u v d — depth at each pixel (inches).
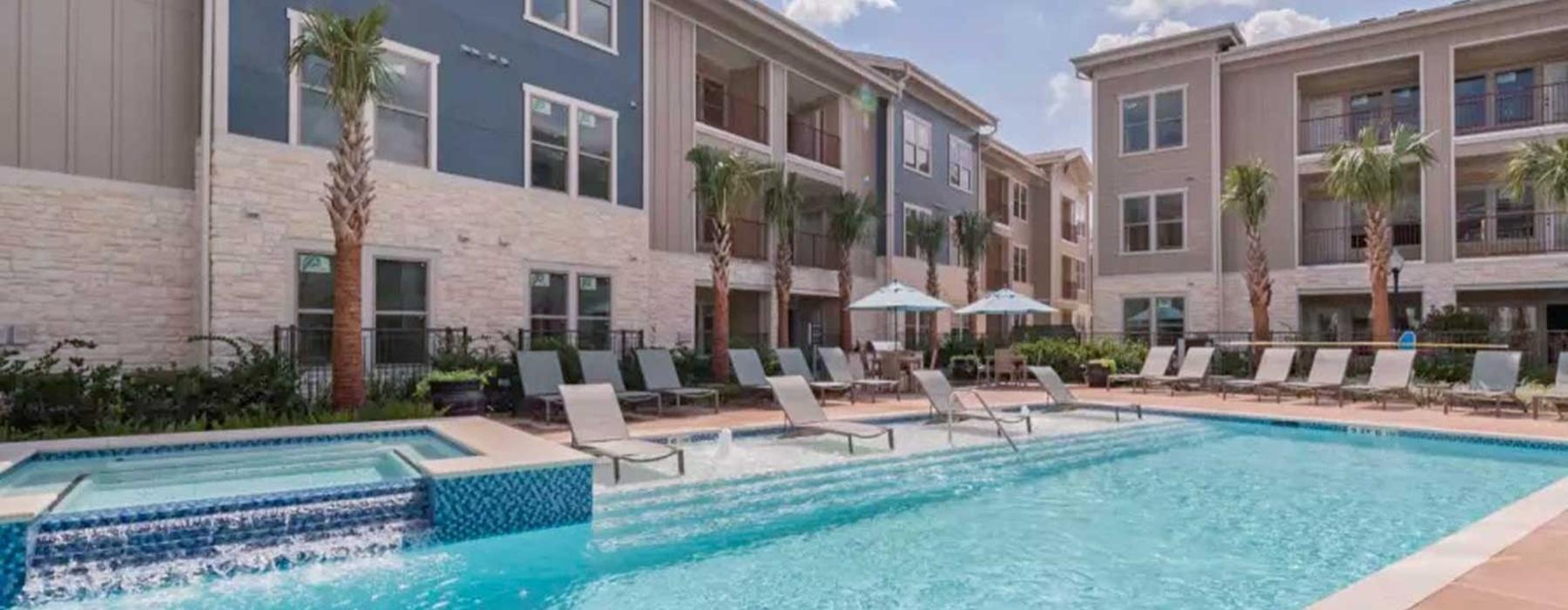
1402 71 839.1
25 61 384.8
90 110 402.3
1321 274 834.2
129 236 412.2
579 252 594.2
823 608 198.7
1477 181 853.2
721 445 362.3
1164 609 195.9
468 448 290.2
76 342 366.3
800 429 386.3
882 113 940.6
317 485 250.2
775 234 783.1
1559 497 246.2
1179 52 900.0
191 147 433.1
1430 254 791.1
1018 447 401.4
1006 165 1272.1
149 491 242.5
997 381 740.7
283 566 217.0
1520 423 458.9
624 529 264.1
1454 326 709.3
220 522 214.8
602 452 304.2
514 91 555.8
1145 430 466.6
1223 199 775.7
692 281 709.3
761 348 665.0
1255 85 873.5
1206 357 671.1
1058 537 261.9
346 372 396.5
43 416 345.1
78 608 188.4
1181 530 269.1
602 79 617.9
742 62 810.2
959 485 338.6
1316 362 604.7
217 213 418.3
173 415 369.1
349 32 392.8
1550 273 738.2
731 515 283.7
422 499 244.4
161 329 420.5
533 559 233.6
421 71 504.7
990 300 743.7
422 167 502.0
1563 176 585.3
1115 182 944.9
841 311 797.2
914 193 977.5
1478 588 159.9
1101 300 950.4
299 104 449.1
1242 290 871.7
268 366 397.4
